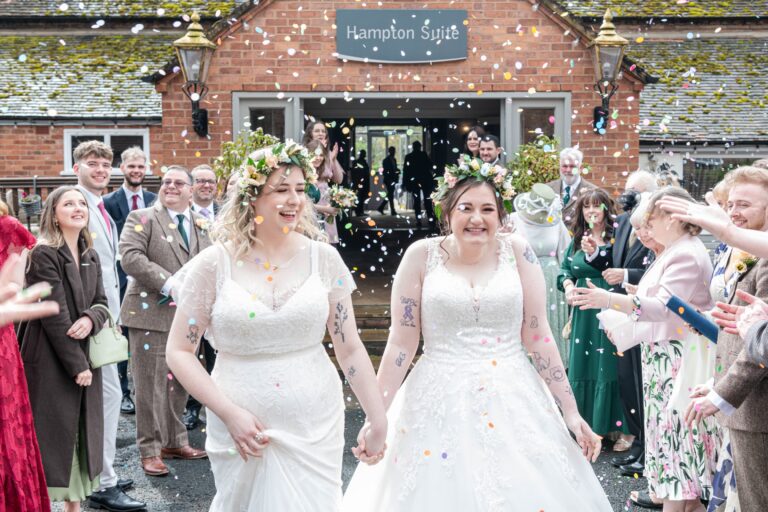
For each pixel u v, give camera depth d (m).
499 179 3.95
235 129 11.17
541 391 4.04
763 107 15.20
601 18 16.19
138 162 7.91
